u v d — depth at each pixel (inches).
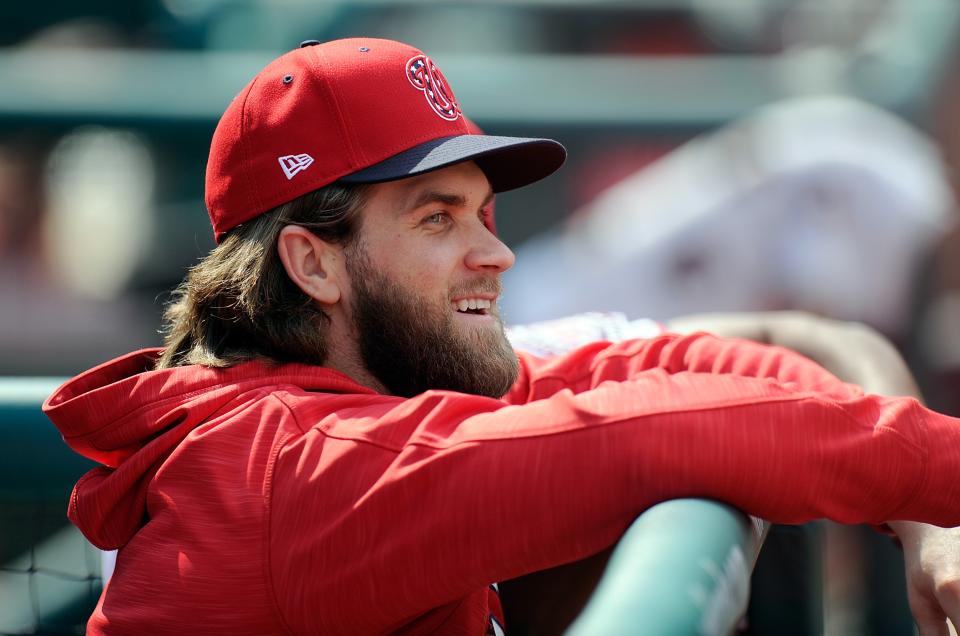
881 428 142.4
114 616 162.2
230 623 156.8
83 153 511.8
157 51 565.6
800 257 441.1
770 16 557.0
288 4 565.0
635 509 138.5
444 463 144.9
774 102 450.6
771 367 212.8
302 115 194.1
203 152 510.6
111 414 180.5
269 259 195.6
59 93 410.9
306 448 159.9
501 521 141.6
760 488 137.6
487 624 175.5
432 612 164.2
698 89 431.5
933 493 144.5
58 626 319.9
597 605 114.4
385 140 192.7
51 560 339.9
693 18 568.7
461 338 196.7
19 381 259.0
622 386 146.5
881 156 439.8
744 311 449.4
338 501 152.6
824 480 139.1
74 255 524.4
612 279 462.0
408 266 193.9
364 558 148.9
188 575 158.9
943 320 438.3
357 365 198.5
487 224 220.2
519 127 419.2
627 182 465.4
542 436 142.3
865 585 343.9
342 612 152.1
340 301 197.2
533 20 572.7
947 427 147.8
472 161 200.5
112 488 175.0
